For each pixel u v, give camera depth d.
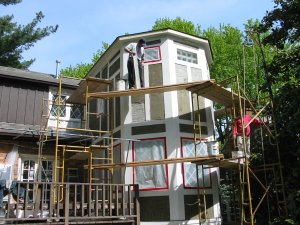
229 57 23.11
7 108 14.84
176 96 12.35
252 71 20.47
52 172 14.55
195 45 13.54
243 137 10.18
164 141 11.91
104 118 14.25
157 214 11.30
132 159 12.01
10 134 13.62
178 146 11.79
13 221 9.19
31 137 14.18
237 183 12.93
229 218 14.98
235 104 12.77
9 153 13.82
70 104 15.98
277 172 11.33
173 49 12.88
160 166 11.70
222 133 16.38
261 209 11.84
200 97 12.87
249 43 14.86
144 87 12.21
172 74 12.52
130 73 12.36
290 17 11.62
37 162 14.37
